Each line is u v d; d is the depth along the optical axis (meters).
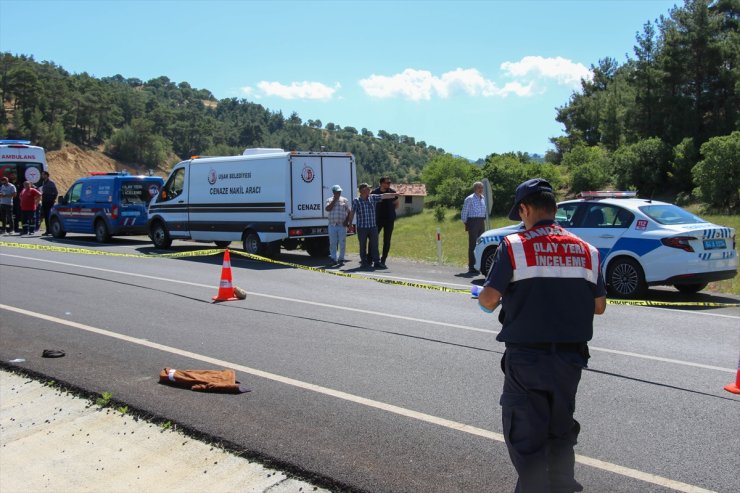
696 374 6.40
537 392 3.38
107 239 20.19
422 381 6.16
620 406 5.48
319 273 13.70
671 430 4.96
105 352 7.23
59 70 179.75
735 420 5.16
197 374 6.12
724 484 4.10
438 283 12.53
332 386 6.02
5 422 5.37
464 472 4.26
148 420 5.24
